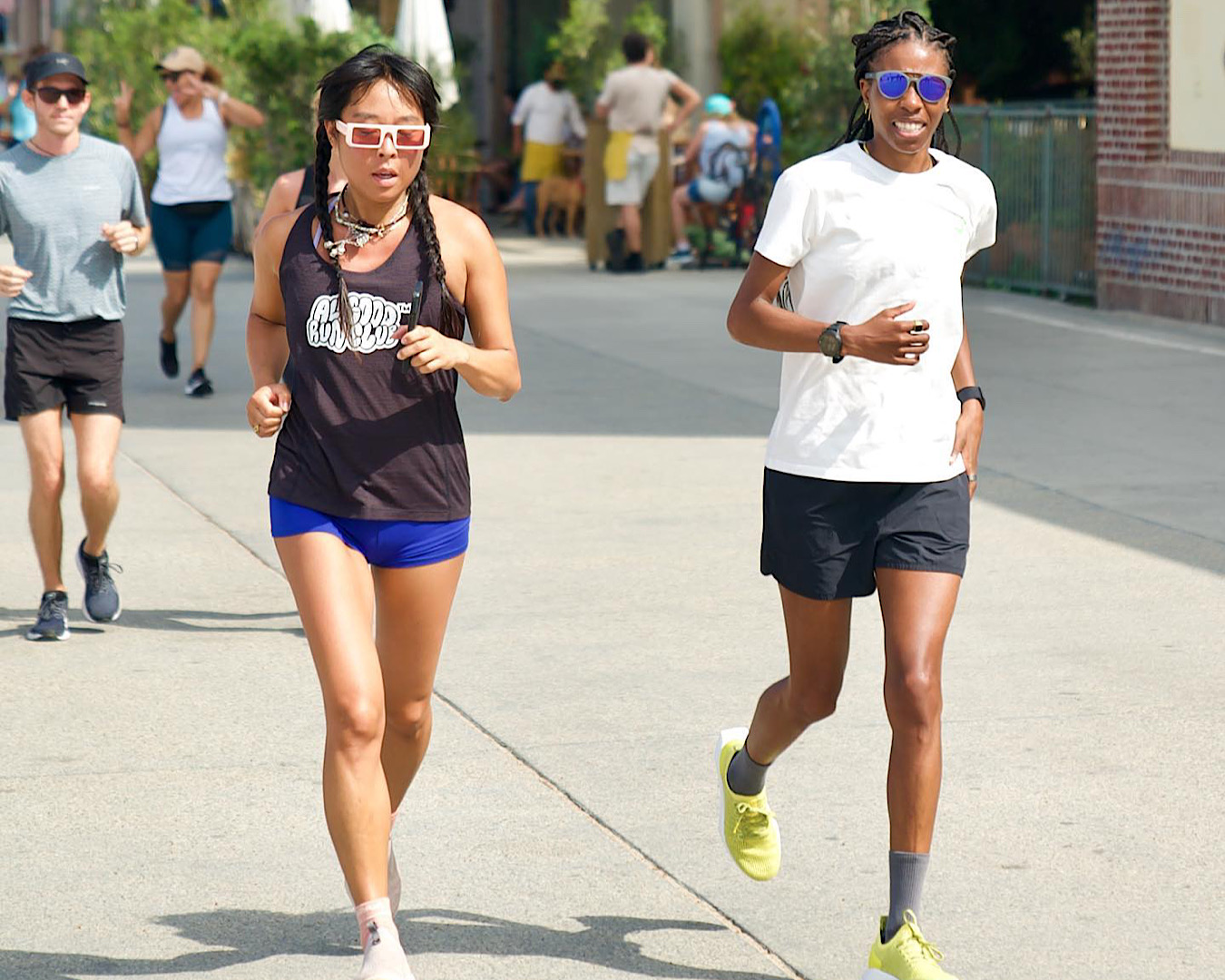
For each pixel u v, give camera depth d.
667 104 59.78
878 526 12.09
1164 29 45.09
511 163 75.62
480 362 11.70
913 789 11.58
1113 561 23.42
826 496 12.12
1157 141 45.75
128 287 54.31
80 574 23.62
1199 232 44.28
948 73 12.04
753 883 13.79
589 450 30.92
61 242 20.45
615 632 20.59
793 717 12.85
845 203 12.05
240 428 33.69
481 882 13.84
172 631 21.02
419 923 13.11
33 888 13.77
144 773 16.28
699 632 20.61
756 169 56.91
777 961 12.45
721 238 58.94
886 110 11.95
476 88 78.88
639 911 13.30
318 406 11.81
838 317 12.19
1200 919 12.98
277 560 24.33
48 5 93.88
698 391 36.56
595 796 15.61
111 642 20.56
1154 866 13.95
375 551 12.02
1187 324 44.59
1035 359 39.81
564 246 66.81
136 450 31.66
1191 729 17.11
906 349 11.52
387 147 11.46
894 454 12.03
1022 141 51.59
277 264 12.16
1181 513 25.95
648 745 16.89
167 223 36.75
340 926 13.13
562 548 24.42
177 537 25.53
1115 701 17.94
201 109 36.50
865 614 21.64
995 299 50.47
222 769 16.38
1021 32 65.56
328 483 11.85
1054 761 16.28
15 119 69.06
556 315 47.59
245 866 14.22
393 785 12.85
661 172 57.75
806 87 59.53
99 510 20.91
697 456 30.31
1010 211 52.34
